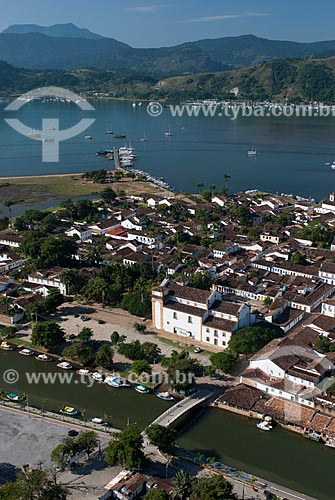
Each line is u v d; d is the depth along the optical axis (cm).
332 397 17038
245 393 17450
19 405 17300
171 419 16375
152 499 12388
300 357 18838
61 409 17112
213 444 15788
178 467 14450
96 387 18612
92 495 13112
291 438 16012
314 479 14450
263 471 14738
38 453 14688
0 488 12638
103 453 14750
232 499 12675
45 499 12325
